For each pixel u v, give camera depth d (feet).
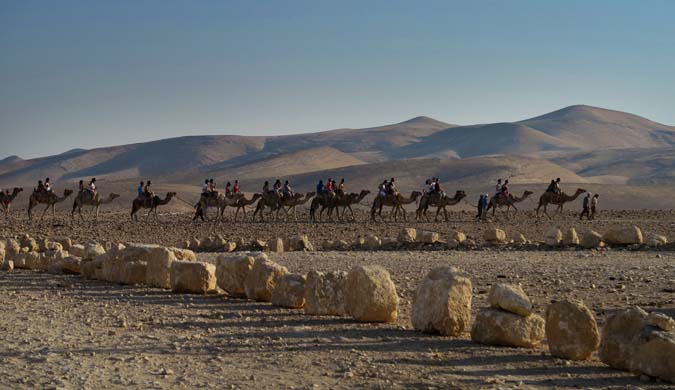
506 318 38.04
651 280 62.54
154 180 526.16
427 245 104.12
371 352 36.68
